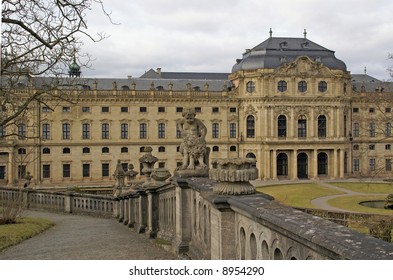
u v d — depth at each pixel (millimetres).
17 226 24938
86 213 37344
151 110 105750
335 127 109500
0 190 45000
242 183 9781
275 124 107375
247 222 8766
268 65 107438
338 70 109375
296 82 107875
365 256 4879
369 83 123125
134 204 25766
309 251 6195
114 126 103688
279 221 6805
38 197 42031
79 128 101312
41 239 21516
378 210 57906
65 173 100688
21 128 95938
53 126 99375
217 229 10125
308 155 109562
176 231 15367
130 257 15289
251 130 109250
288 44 111812
